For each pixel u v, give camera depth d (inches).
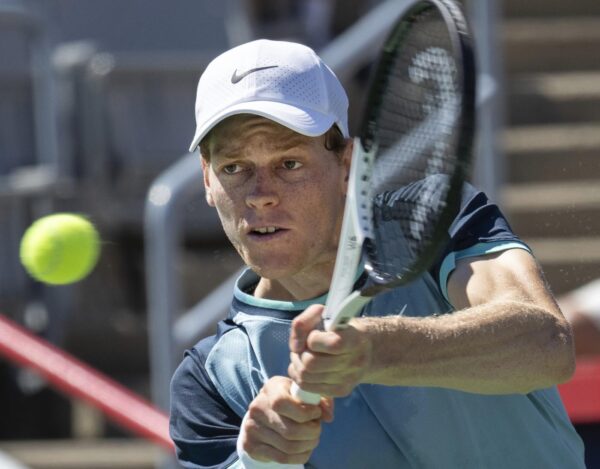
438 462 347.3
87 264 479.8
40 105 916.6
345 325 279.6
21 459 840.9
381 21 674.8
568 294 796.6
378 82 308.0
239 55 336.5
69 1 1158.3
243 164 328.8
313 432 304.0
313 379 280.4
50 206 922.1
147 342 925.8
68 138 980.6
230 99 328.8
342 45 673.6
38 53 912.9
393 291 341.4
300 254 330.3
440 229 277.3
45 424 919.0
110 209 973.2
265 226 327.3
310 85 331.6
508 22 1034.7
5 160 943.0
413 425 343.0
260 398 308.0
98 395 607.5
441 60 296.2
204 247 964.0
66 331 926.4
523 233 840.9
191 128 981.8
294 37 977.5
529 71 994.7
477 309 297.7
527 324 294.8
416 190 294.4
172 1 1175.0
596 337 608.7
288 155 326.3
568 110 959.0
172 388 373.1
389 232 295.0
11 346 624.4
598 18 1045.8
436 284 339.0
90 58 995.3
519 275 318.0
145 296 967.0
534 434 346.3
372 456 347.9
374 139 306.3
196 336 630.5
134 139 980.6
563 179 905.5
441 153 290.4
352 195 298.8
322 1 978.7
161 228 626.2
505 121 946.1
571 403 558.6
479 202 337.7
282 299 358.3
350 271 291.6
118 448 855.1
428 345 284.8
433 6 290.8
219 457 358.0
